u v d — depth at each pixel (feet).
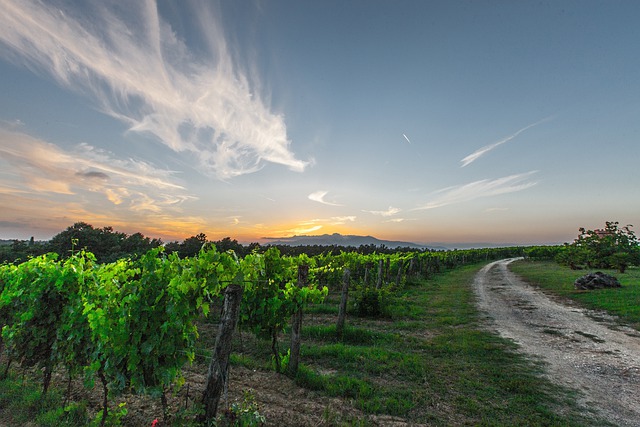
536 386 20.99
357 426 15.51
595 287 57.31
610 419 17.10
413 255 96.43
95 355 15.29
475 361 25.68
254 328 23.50
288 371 22.17
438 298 56.70
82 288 18.28
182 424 13.33
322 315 42.73
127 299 14.84
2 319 23.49
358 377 22.08
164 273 15.85
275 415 16.30
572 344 30.27
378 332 33.83
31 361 18.95
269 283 23.43
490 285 73.87
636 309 41.16
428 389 20.36
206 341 30.94
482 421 16.53
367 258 79.30
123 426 15.10
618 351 28.25
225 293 13.93
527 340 31.53
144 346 14.82
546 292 60.23
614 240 89.30
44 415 15.57
